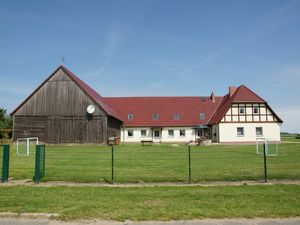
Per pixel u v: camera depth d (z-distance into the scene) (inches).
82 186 490.9
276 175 576.7
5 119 2837.1
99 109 1521.9
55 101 1540.4
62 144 1518.2
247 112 1736.0
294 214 325.7
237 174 594.2
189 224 300.2
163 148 1290.6
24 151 1190.9
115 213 329.4
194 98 2203.5
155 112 2096.5
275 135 1727.4
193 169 664.4
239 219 313.7
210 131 1951.3
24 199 392.5
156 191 440.5
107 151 1116.5
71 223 305.3
